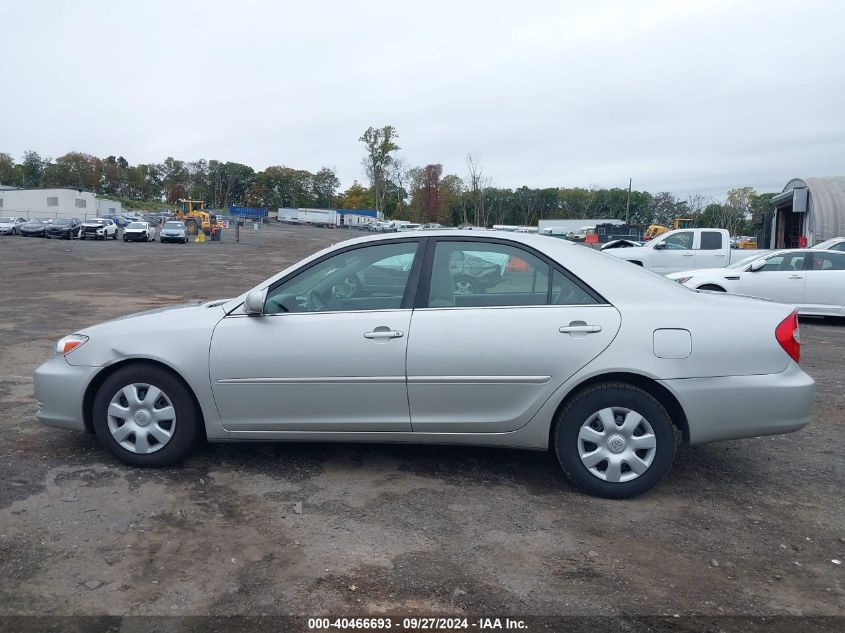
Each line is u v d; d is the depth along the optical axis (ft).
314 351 14.52
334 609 10.18
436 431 14.57
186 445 15.24
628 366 13.84
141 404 15.21
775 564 11.78
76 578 10.85
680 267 60.18
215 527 12.69
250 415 14.93
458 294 14.70
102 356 15.23
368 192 373.20
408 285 14.80
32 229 160.25
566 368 13.99
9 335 33.24
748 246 112.16
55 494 13.91
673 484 15.25
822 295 41.73
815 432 19.33
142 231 155.22
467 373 14.19
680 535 12.78
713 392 13.84
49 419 15.62
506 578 11.15
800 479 15.70
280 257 116.37
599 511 13.75
